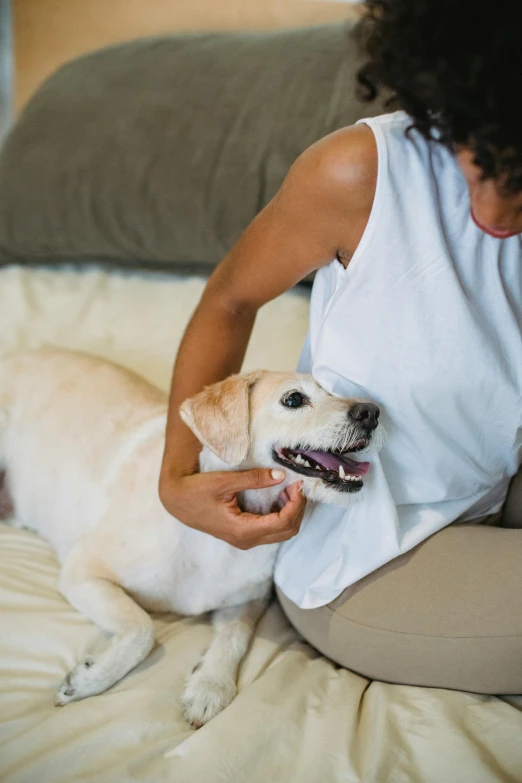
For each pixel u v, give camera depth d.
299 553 1.23
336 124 2.09
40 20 2.96
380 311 0.98
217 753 1.00
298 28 2.46
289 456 1.23
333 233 0.99
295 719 1.07
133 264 2.46
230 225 2.20
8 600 1.31
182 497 1.11
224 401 1.18
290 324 2.09
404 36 0.72
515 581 1.07
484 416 1.04
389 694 1.14
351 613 1.15
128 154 2.33
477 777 0.95
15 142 2.48
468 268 0.94
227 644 1.25
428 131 0.81
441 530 1.16
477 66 0.66
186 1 2.82
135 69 2.49
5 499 1.66
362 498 1.11
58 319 2.26
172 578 1.30
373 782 0.96
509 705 1.10
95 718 1.08
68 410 1.60
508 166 0.71
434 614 1.08
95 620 1.24
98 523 1.38
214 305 1.18
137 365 2.07
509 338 0.99
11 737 1.06
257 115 2.24
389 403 1.05
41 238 2.42
